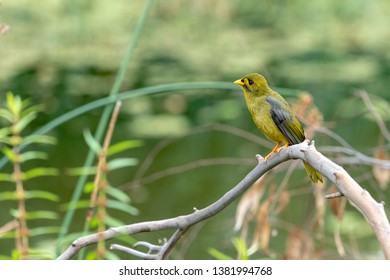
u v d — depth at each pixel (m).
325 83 21.08
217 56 24.77
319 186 8.99
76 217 12.55
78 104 19.08
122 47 26.09
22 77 21.31
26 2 29.44
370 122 17.92
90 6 29.77
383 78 21.94
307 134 8.96
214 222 12.41
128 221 12.85
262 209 8.60
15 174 6.64
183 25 29.39
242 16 30.11
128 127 17.86
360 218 12.09
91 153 7.38
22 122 7.02
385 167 8.73
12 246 10.74
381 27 29.48
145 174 15.33
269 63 23.72
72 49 25.59
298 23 30.03
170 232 11.69
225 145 17.42
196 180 15.24
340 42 27.59
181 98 20.67
